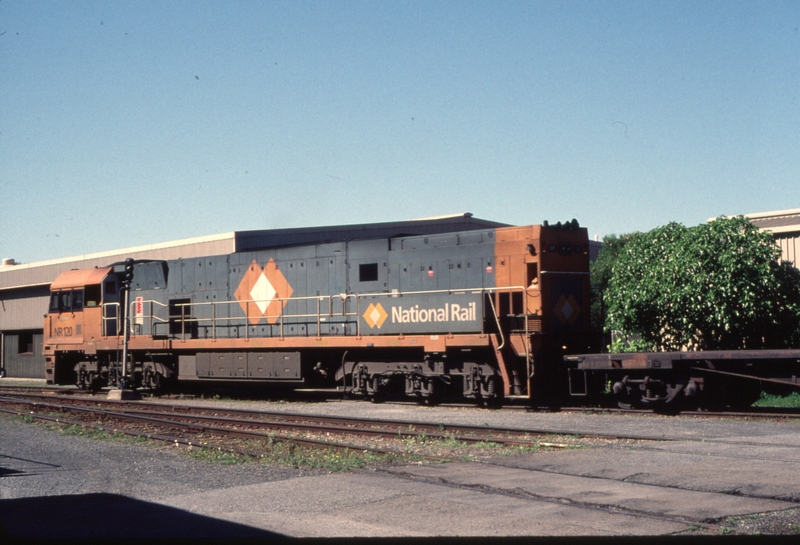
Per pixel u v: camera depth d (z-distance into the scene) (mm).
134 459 12242
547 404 18781
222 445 13336
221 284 24328
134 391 23641
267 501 8781
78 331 27922
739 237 19438
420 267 19844
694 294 19125
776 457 10602
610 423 15055
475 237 19141
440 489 9094
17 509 8844
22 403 21969
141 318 26484
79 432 15773
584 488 8914
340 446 12547
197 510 8484
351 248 21172
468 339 18375
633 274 20578
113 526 7895
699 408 16734
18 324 42062
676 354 16219
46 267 40781
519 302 18359
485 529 7238
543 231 18047
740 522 7242
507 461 10953
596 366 17281
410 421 15156
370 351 20906
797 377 15297
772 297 19188
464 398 21094
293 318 22328
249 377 23172
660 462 10383
